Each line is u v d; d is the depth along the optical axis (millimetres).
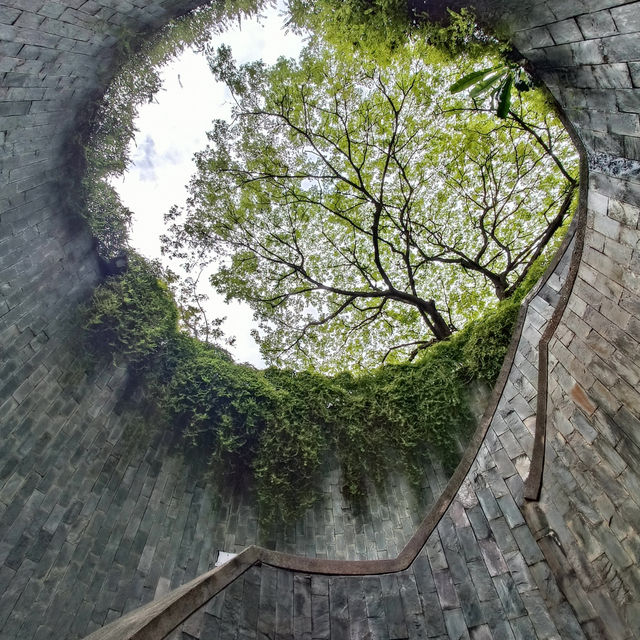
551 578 3074
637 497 2652
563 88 3004
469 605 3229
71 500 4375
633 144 2566
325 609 3066
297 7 4598
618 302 3033
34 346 4484
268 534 5930
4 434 3947
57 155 4551
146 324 5836
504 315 6121
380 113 8633
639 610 2455
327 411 6734
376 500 6246
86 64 4086
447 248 9914
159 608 2564
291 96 8266
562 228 7332
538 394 3945
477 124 8477
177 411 5750
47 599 3779
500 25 3197
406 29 4113
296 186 9414
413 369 7000
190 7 4453
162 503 5273
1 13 2893
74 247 5246
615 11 2152
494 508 3709
